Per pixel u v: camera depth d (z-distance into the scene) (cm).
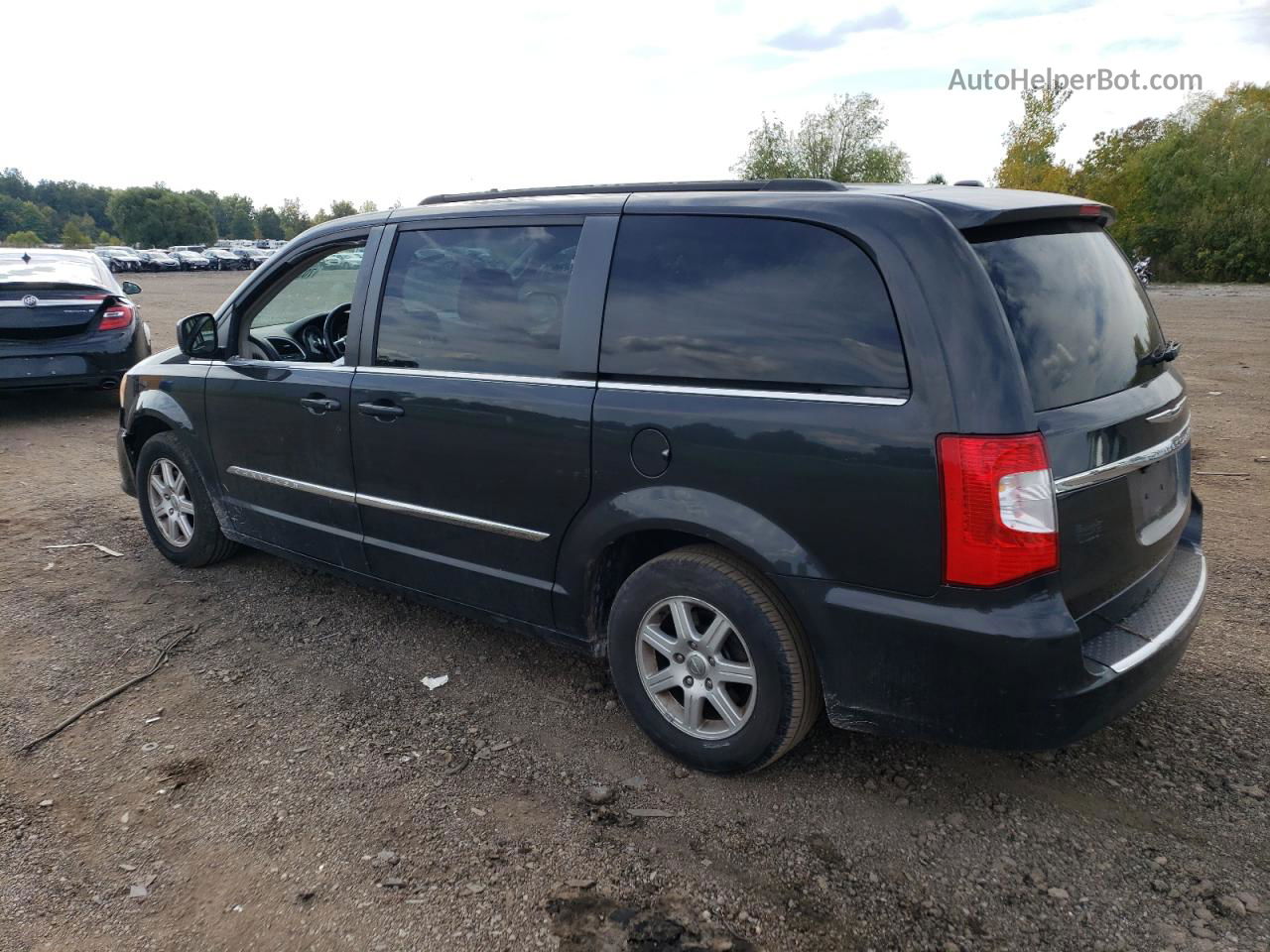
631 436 283
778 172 4772
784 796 285
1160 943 225
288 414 393
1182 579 299
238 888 247
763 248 267
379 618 421
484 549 336
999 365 230
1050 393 240
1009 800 281
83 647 391
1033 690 234
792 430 252
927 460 232
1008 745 242
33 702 345
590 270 300
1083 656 246
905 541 239
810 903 240
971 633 234
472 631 407
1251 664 360
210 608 432
